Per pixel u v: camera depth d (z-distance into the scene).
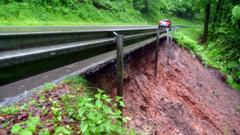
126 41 6.85
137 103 6.80
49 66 3.14
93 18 24.12
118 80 5.15
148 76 9.18
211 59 22.75
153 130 5.96
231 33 24.47
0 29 9.31
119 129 3.63
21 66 2.60
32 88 4.93
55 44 3.52
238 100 15.96
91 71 5.93
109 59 6.66
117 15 29.83
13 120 3.92
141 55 9.48
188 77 13.26
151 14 44.53
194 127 8.32
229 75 19.98
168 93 9.50
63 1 21.98
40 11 18.06
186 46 18.95
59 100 4.61
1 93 4.66
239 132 10.87
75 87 5.14
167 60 12.49
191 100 10.32
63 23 18.19
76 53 3.88
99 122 3.26
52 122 3.98
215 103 12.78
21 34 2.87
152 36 10.74
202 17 37.34
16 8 16.17
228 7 27.27
